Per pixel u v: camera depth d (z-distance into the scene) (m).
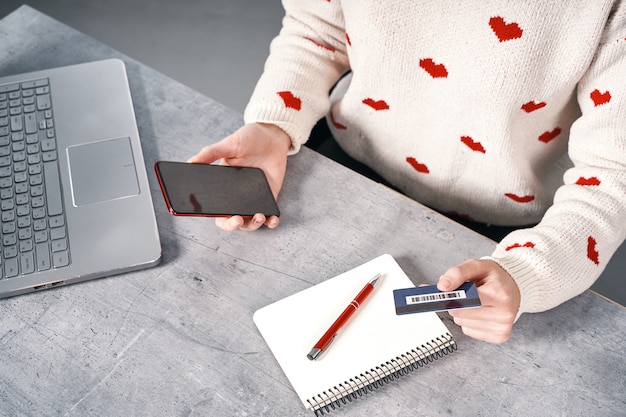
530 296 0.83
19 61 1.11
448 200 1.17
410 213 0.94
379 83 1.04
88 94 1.04
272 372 0.79
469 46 0.93
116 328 0.83
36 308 0.84
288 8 1.12
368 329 0.82
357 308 0.83
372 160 1.20
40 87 1.05
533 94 0.94
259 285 0.87
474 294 0.77
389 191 0.97
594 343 0.82
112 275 0.87
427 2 0.92
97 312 0.84
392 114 1.09
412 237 0.92
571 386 0.78
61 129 1.00
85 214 0.90
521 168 1.06
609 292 1.62
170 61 2.22
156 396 0.77
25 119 1.01
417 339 0.81
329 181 0.98
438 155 1.11
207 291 0.86
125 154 0.97
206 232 0.92
